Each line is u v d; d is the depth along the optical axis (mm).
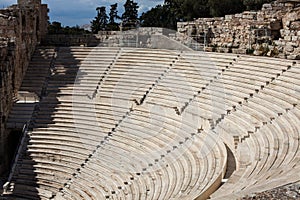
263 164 18422
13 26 37406
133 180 25906
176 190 20547
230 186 16625
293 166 16344
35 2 44094
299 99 24172
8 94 35250
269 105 25594
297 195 12883
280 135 21312
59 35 46938
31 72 40281
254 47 34000
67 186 28969
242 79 29750
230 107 27938
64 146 32250
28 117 35219
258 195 13133
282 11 35250
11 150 36188
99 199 25938
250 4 53250
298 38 31125
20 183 30172
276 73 27938
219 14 55250
